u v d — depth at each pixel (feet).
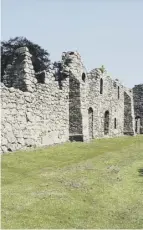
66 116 111.86
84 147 99.50
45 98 97.81
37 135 92.79
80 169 67.82
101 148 99.81
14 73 90.94
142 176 63.10
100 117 140.77
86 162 75.77
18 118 84.43
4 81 91.56
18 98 84.74
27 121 88.17
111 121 155.33
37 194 49.98
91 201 48.78
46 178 59.93
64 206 46.01
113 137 148.36
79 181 58.13
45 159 77.20
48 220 41.52
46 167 69.46
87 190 53.16
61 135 107.76
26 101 88.02
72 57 116.16
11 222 40.09
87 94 126.72
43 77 99.35
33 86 91.86
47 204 46.29
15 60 91.30
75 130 113.09
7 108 80.53
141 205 47.93
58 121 105.91
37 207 45.11
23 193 50.24
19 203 46.03
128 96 175.83
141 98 200.34
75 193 51.49
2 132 78.33
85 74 123.03
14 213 42.70
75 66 116.26
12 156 75.72
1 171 63.00
